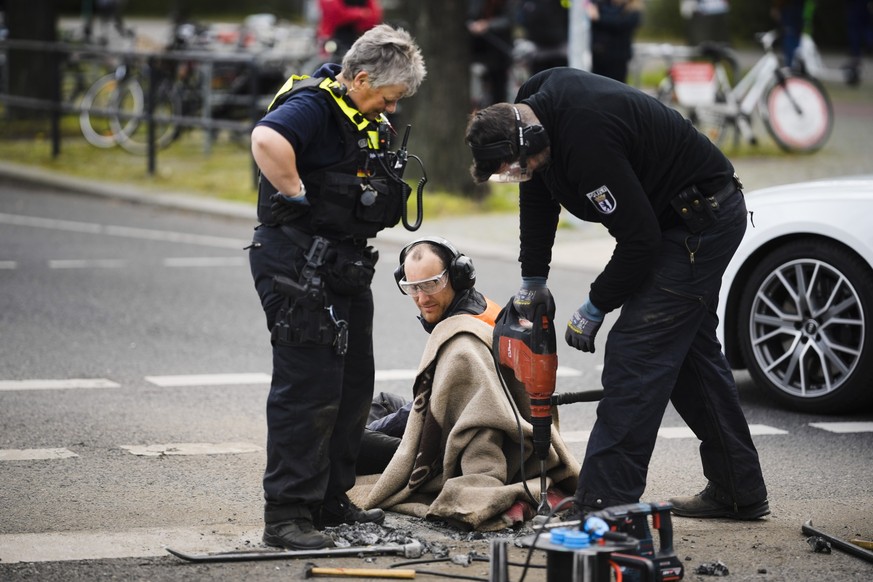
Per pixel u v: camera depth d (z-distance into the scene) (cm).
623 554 1497
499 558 1543
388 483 2016
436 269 2000
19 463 2298
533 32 6309
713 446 2017
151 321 3584
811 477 2298
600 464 1825
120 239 4972
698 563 1805
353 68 1738
